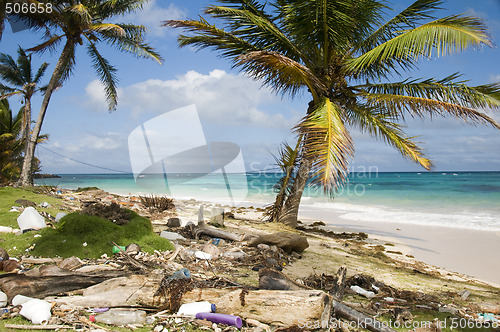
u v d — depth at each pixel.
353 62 10.15
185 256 4.82
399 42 8.81
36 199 8.77
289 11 9.87
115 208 5.60
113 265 4.09
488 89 9.02
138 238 5.04
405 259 7.36
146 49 17.22
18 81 20.98
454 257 7.78
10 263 3.75
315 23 9.94
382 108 10.62
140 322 2.85
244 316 3.00
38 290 3.09
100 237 4.74
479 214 14.97
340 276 4.05
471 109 8.53
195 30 9.43
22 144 22.62
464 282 5.62
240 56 7.80
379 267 6.00
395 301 4.02
